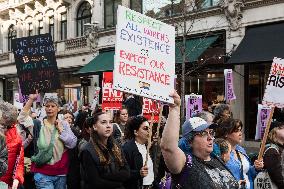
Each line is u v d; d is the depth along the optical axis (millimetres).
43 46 8516
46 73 8500
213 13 18422
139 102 11422
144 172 5441
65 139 6254
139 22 4156
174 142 3389
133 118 6043
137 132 5973
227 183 3656
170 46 4348
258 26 17062
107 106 10125
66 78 28125
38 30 31203
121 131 8250
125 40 4066
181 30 19047
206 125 3637
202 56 17844
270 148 5305
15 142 5270
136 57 4105
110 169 5023
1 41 35375
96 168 4930
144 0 21875
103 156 4977
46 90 8469
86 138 6125
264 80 16688
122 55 4020
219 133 5387
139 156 5852
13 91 33969
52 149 6340
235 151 5523
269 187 5293
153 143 6203
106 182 4922
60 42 28078
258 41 16250
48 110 6453
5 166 4352
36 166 6438
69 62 27438
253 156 6961
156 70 4207
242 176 5328
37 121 6781
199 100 10820
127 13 4102
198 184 3465
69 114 8156
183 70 16109
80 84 26562
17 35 33125
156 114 8117
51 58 8508
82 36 26375
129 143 5938
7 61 33969
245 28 17359
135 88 4066
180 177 3490
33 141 6785
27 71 8477
